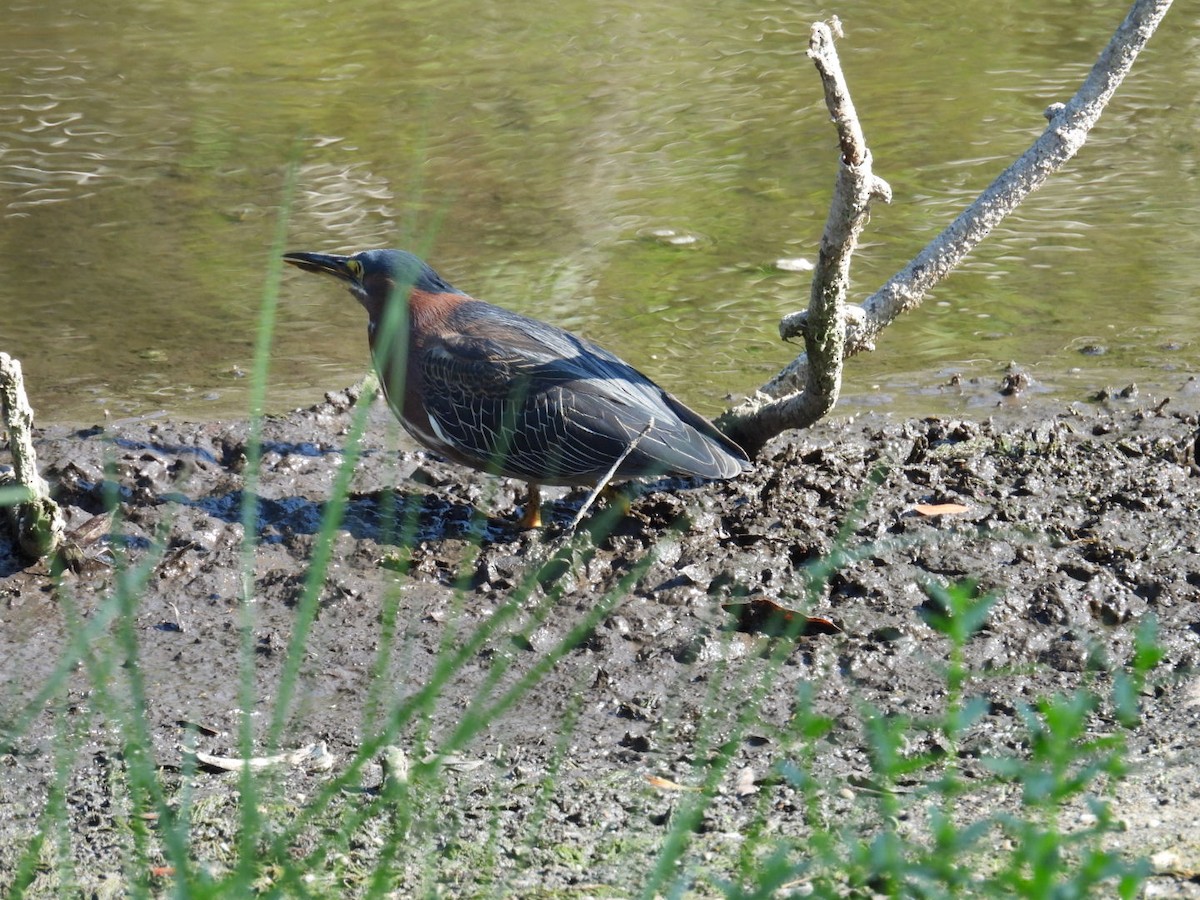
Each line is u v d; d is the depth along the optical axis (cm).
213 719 835
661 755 787
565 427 1028
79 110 1998
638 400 1045
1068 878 618
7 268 1573
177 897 552
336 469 1147
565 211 1722
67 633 927
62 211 1709
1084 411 1264
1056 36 2325
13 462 988
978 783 644
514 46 2295
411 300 1090
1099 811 545
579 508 1099
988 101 2047
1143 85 2116
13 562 1006
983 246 1645
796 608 921
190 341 1438
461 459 1080
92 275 1568
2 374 955
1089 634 900
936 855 584
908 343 1436
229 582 986
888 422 1254
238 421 1238
